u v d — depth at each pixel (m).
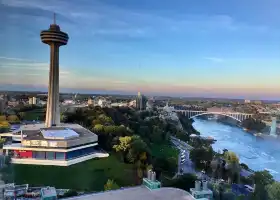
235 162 114.88
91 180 100.75
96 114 196.38
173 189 62.94
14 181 94.19
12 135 138.12
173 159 124.19
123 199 56.69
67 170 112.06
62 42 169.50
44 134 133.50
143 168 110.56
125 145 124.75
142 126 192.25
